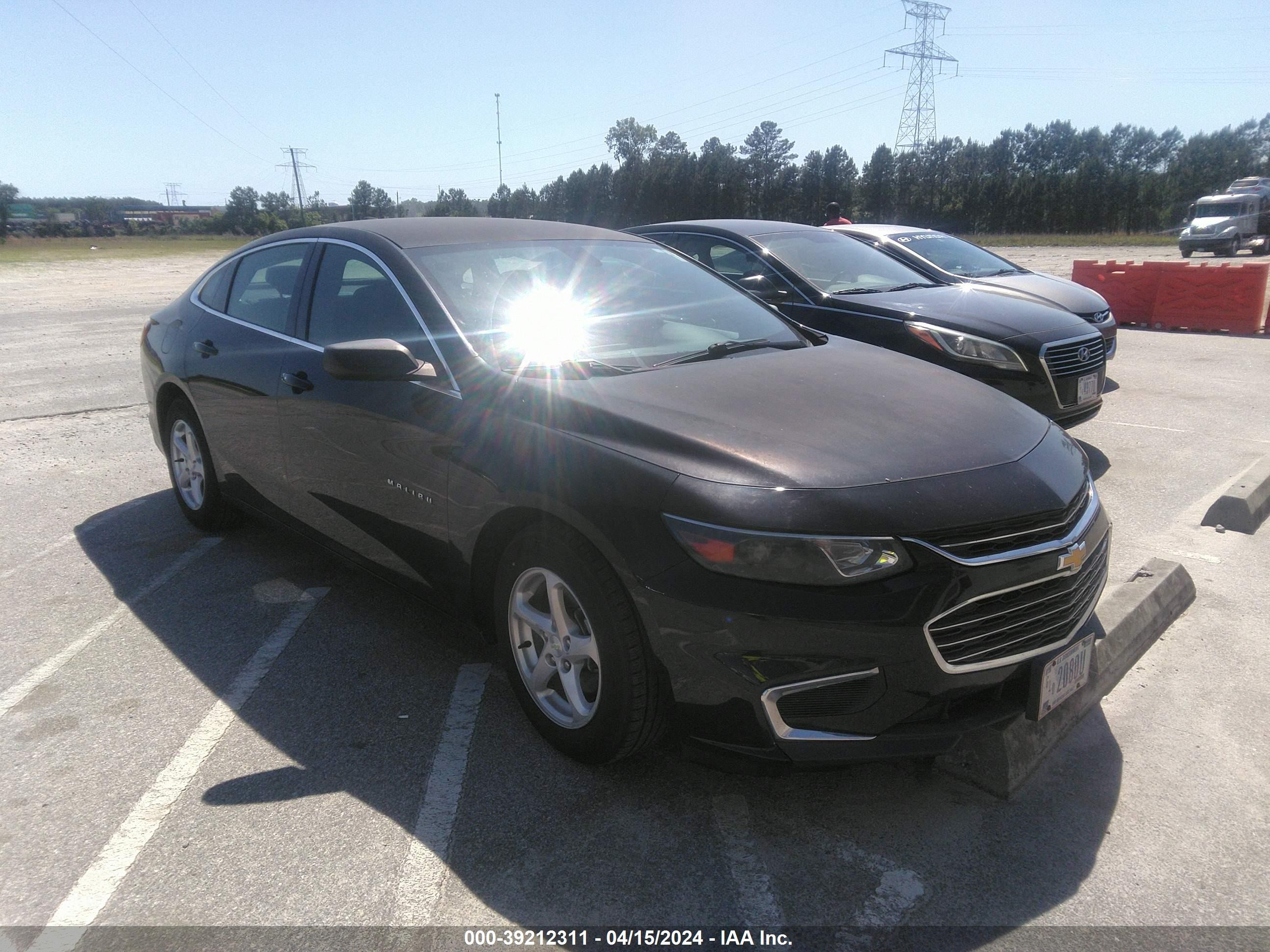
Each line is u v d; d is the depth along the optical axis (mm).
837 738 2240
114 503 5145
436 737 2865
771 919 2119
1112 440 6371
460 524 2850
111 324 13383
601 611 2422
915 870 2279
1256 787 2588
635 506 2336
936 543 2217
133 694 3111
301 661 3352
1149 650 3365
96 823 2438
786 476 2295
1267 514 4770
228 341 4035
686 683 2297
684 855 2334
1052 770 2674
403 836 2391
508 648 2842
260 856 2314
